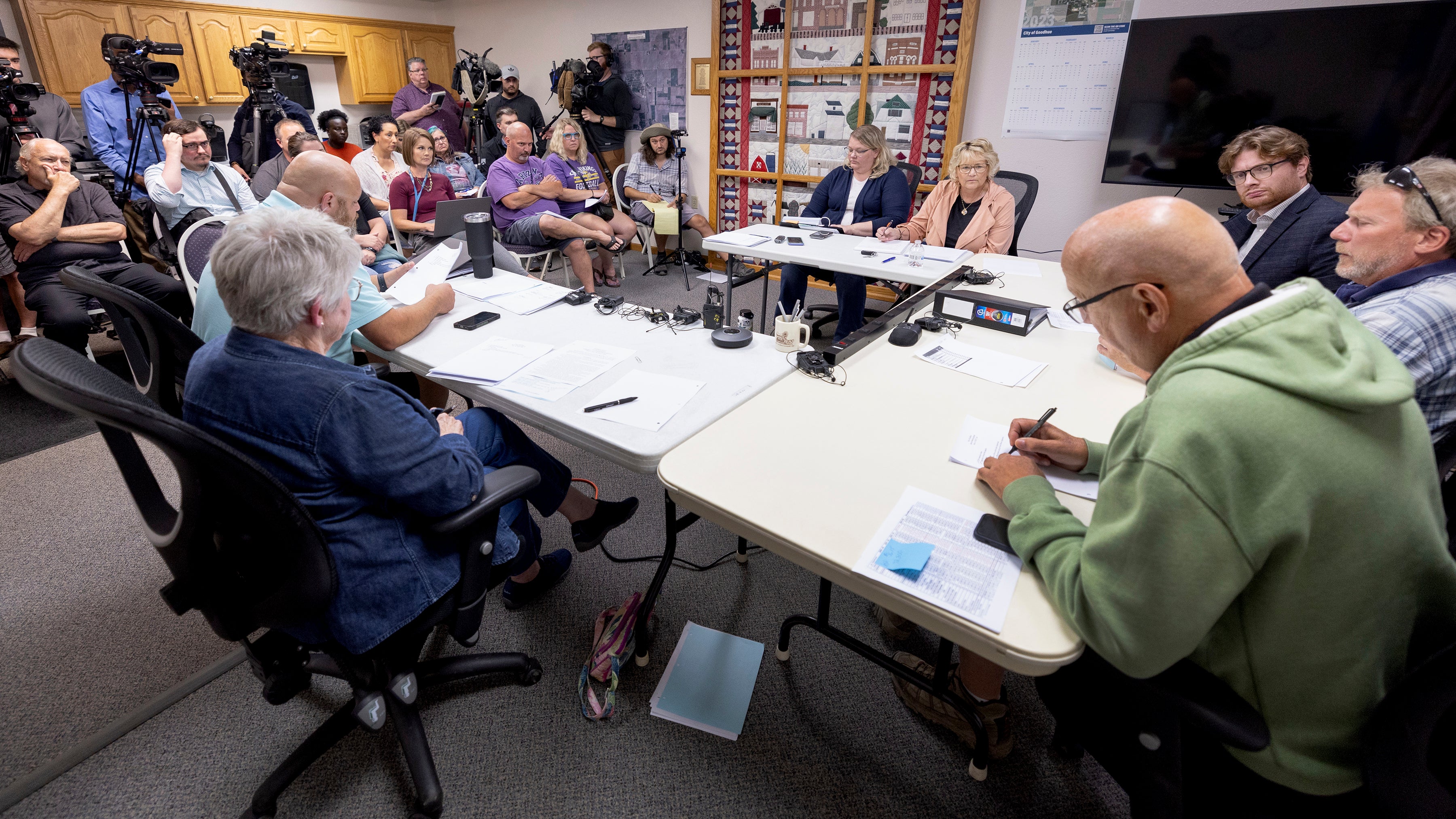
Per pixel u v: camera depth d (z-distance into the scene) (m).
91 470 2.33
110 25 4.64
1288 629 0.69
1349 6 2.78
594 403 1.35
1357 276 1.41
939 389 1.45
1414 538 0.66
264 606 0.98
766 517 0.98
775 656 1.60
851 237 3.25
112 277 2.89
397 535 1.06
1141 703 0.79
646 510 2.17
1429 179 1.25
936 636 1.61
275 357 0.95
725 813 1.24
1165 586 0.65
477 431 1.50
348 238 1.05
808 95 4.43
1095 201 3.67
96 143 3.74
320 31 5.63
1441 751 0.62
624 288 4.66
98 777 1.28
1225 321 0.69
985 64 3.76
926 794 1.28
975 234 3.14
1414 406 0.70
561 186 4.48
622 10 5.26
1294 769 0.73
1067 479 1.08
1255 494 0.63
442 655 1.57
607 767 1.32
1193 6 3.15
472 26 6.38
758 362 1.58
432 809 1.19
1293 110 3.00
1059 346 1.74
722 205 5.15
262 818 1.18
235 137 4.53
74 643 1.59
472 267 2.30
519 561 1.46
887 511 1.00
